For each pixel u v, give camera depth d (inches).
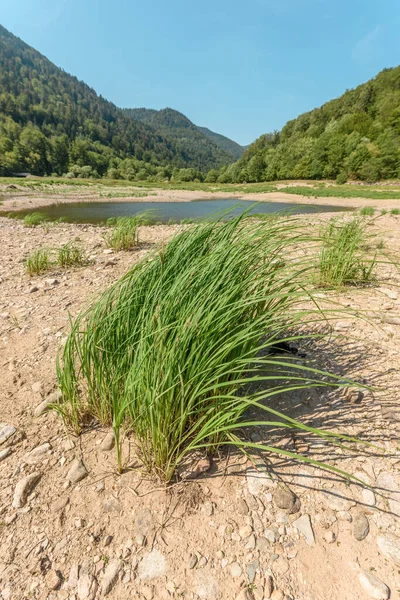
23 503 58.4
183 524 53.8
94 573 47.5
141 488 60.4
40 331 123.8
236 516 54.5
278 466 63.4
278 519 53.7
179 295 67.9
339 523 52.7
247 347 71.5
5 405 84.3
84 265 214.4
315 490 58.1
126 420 72.2
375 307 124.5
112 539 52.1
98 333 75.2
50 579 46.9
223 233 85.7
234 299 69.3
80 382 90.8
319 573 46.4
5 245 282.2
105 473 64.0
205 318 60.2
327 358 94.1
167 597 44.6
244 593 44.2
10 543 52.0
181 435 61.9
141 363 60.4
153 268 86.9
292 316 61.9
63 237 328.5
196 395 55.9
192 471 63.2
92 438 73.2
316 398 79.1
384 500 55.6
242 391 80.2
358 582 45.2
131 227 268.4
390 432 68.4
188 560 48.7
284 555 48.8
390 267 176.1
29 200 1034.7
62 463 66.7
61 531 53.6
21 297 158.4
